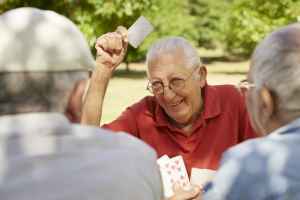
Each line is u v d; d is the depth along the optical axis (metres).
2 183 1.49
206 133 3.23
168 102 3.08
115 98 15.52
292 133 1.73
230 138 3.22
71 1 19.75
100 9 19.62
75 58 1.61
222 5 33.94
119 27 3.12
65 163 1.55
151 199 1.64
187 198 2.71
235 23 22.67
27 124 1.56
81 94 1.65
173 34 25.50
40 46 1.57
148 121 3.29
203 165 3.21
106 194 1.54
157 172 1.70
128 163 1.61
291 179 1.64
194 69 3.09
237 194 1.68
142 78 21.47
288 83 1.73
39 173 1.51
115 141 1.66
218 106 3.23
